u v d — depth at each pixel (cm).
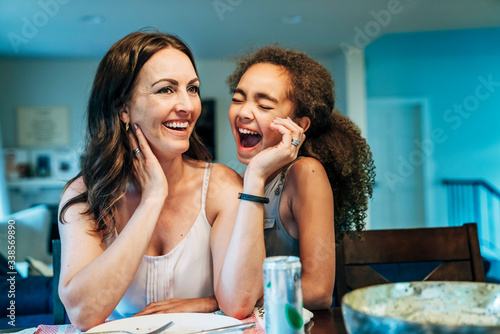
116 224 125
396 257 151
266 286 77
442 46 787
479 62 788
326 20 525
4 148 701
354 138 149
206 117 707
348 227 153
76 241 114
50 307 203
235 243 113
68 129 713
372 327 66
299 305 77
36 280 210
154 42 118
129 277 107
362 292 77
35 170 707
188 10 478
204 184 130
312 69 136
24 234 433
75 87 712
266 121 129
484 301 79
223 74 707
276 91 129
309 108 133
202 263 127
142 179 118
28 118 707
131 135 120
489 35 780
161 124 117
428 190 797
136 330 94
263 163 116
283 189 137
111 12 482
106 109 119
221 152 716
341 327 96
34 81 707
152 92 115
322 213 130
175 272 125
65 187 125
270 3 459
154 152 121
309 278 126
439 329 62
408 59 789
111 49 120
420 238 152
